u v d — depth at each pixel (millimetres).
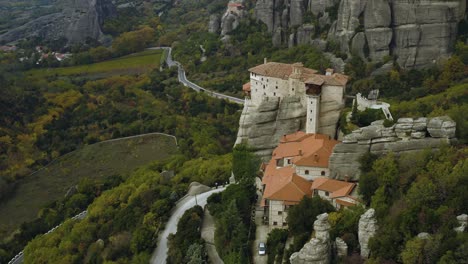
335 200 94812
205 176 146250
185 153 194875
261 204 105125
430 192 78562
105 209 143750
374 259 74750
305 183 103750
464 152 85562
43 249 130125
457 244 67750
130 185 155375
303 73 135000
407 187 86062
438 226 73250
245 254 92625
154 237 113875
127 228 124375
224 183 142000
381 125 98750
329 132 126688
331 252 80250
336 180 99500
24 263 128375
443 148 88812
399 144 95062
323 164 104875
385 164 91125
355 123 121375
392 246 74062
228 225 99875
